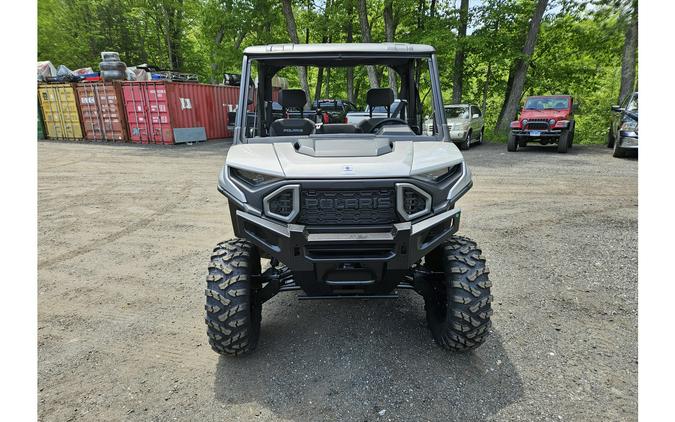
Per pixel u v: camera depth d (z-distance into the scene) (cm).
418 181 254
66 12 2906
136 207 746
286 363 293
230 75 2011
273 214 252
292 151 283
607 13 1823
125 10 2884
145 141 1725
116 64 1758
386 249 254
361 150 281
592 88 2391
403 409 245
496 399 252
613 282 409
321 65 368
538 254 487
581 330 327
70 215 697
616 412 239
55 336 332
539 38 2209
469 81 2419
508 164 1144
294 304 382
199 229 616
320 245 252
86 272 461
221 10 2444
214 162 1250
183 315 365
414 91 388
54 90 1834
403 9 2136
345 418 239
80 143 1769
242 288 271
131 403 255
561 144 1355
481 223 611
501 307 365
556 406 245
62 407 252
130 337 330
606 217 629
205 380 276
